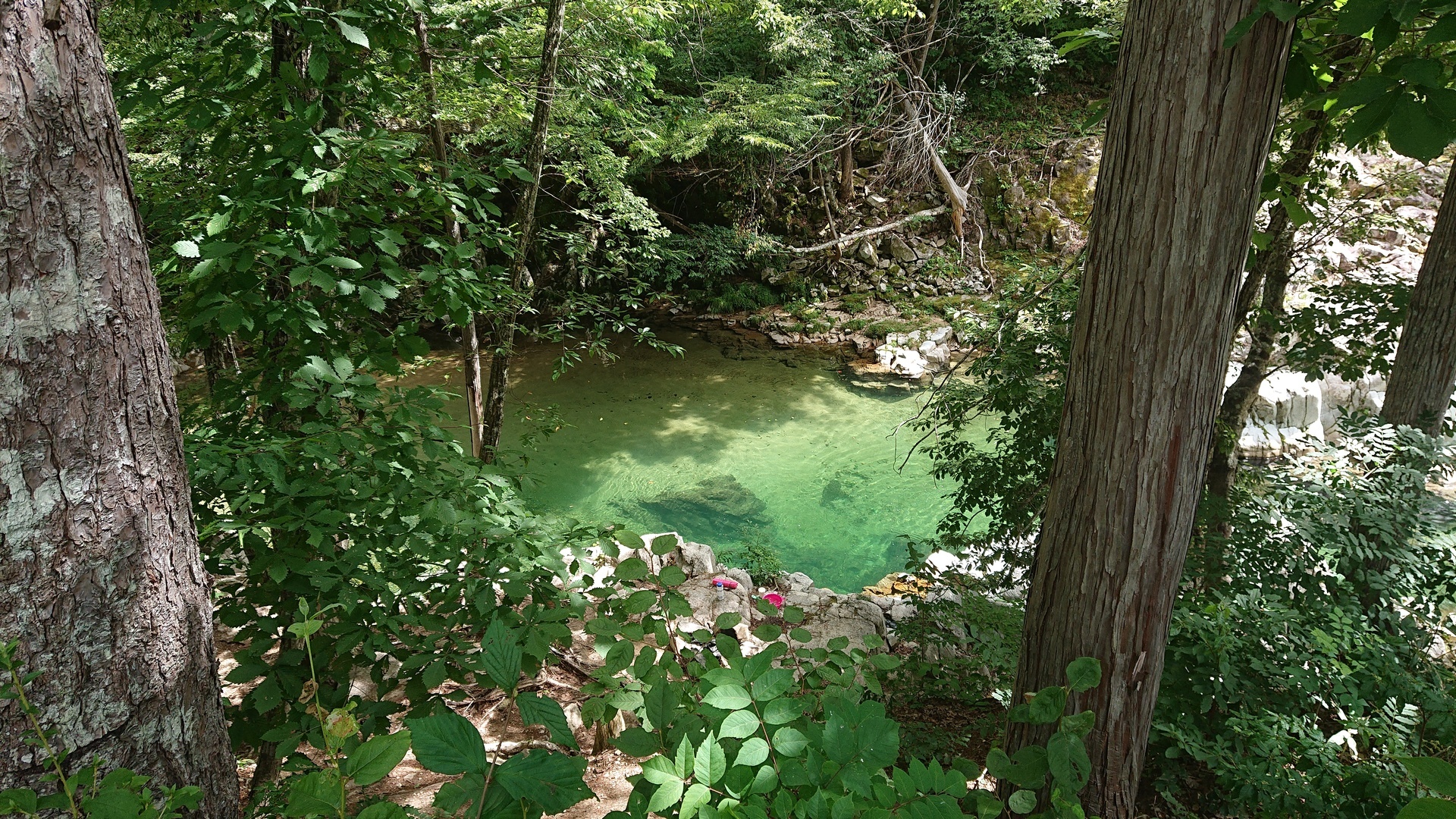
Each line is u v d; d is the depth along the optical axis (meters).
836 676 1.94
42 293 1.41
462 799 1.02
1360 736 3.29
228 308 2.49
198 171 4.31
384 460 2.65
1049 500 2.66
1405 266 11.30
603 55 6.52
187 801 1.28
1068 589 2.56
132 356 1.56
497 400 6.57
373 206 3.28
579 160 8.00
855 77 14.66
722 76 13.51
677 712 1.58
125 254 1.54
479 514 2.71
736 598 6.23
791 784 1.34
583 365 14.45
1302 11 1.90
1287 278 5.95
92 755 1.50
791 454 11.61
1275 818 3.05
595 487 10.66
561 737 1.09
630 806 1.34
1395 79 1.60
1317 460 4.66
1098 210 2.43
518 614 2.47
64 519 1.45
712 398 13.38
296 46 3.27
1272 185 3.29
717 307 16.95
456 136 7.65
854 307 16.34
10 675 1.41
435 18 5.36
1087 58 18.33
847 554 9.34
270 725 2.40
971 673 4.81
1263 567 4.22
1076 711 2.57
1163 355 2.30
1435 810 0.85
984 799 1.46
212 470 2.35
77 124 1.44
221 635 4.95
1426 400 5.34
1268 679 3.50
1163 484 2.38
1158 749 3.79
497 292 4.16
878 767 1.37
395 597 2.56
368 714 2.31
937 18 16.97
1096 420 2.45
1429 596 4.11
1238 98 2.12
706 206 17.69
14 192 1.37
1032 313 5.86
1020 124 17.88
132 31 5.31
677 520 9.92
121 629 1.54
